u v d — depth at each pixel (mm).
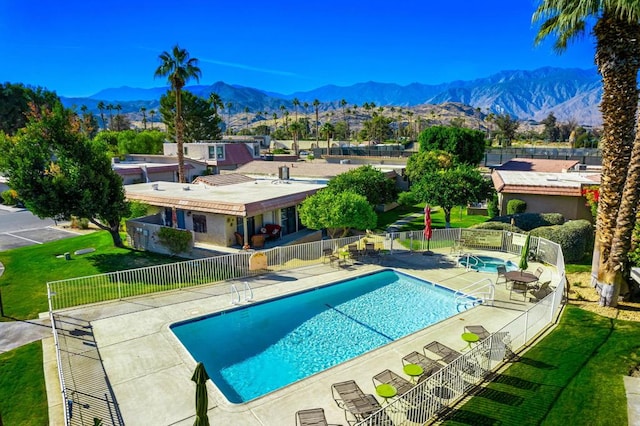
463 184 25047
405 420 8570
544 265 19875
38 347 12258
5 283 18094
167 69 36188
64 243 25141
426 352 11930
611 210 14539
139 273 17281
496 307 15195
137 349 12172
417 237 24203
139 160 51469
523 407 9086
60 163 20250
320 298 17062
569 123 135500
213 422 8922
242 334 13945
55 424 8938
